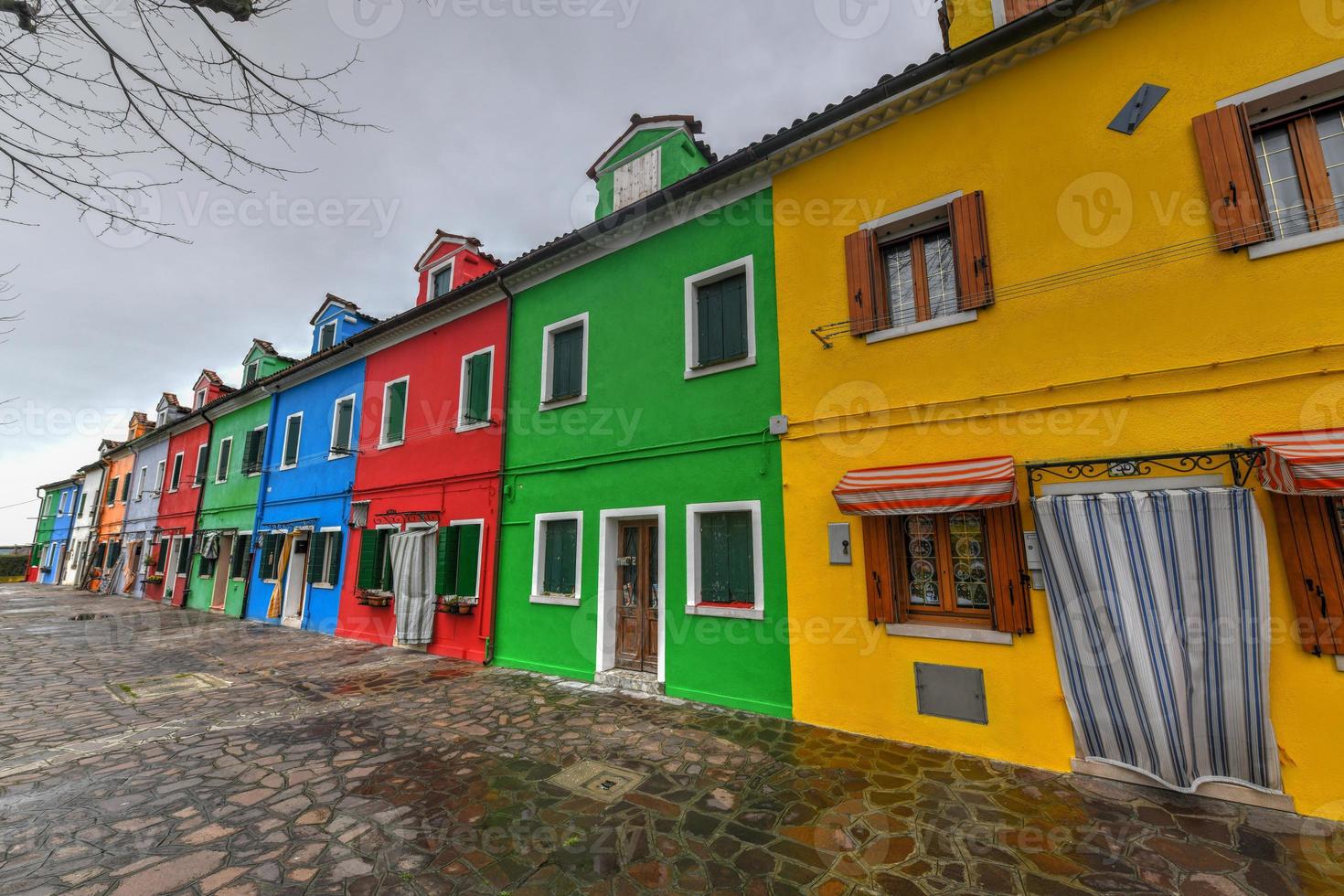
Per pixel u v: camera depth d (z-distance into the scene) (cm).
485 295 1008
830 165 630
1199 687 383
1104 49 489
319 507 1315
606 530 768
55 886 298
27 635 1196
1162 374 432
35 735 548
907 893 287
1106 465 443
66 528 3183
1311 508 369
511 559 880
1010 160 521
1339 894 280
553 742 515
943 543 517
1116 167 471
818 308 614
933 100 568
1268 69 423
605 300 829
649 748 498
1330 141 413
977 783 415
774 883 298
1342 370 374
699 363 718
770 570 607
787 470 610
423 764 466
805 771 443
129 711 629
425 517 1039
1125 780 406
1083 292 471
